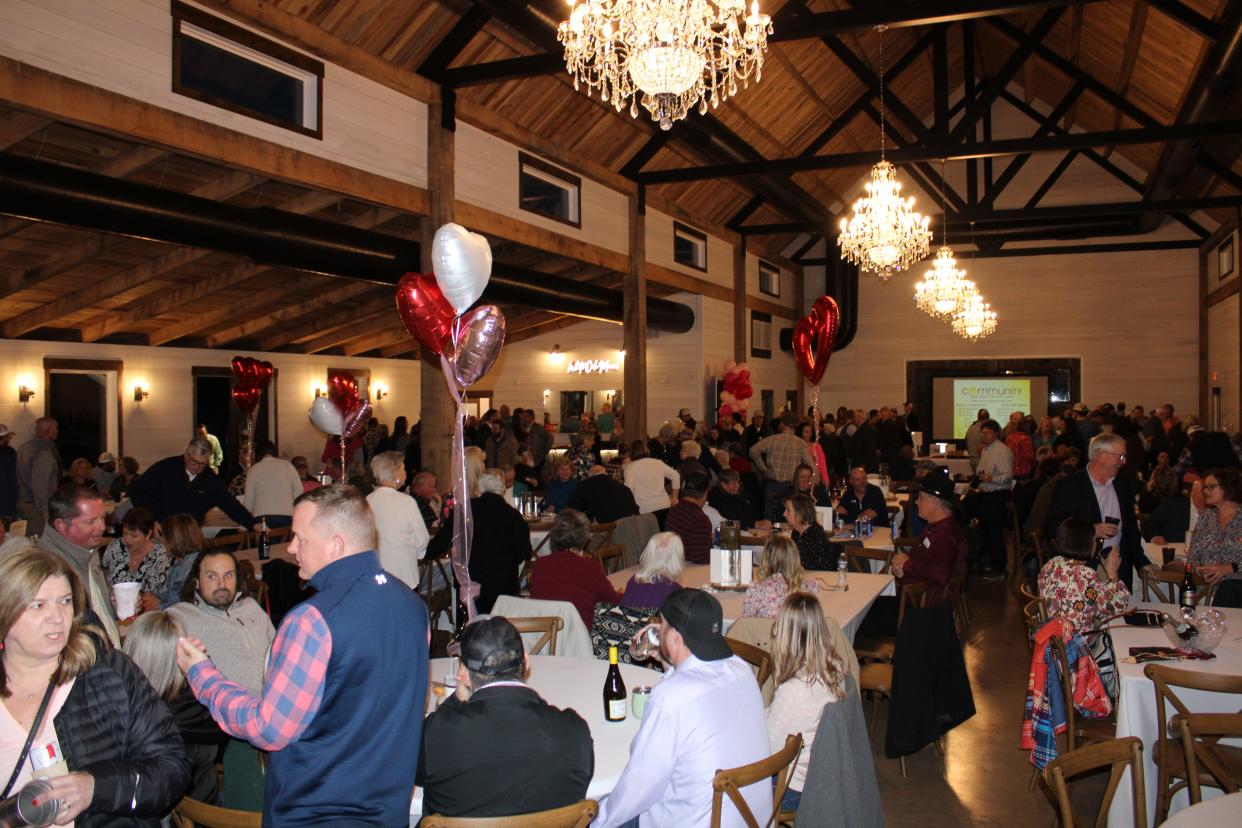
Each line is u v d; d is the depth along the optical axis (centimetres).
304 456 1586
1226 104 1032
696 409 1642
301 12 764
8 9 551
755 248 1894
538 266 1427
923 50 1570
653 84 528
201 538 514
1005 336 2055
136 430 1316
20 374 1173
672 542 480
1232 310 1656
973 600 903
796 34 826
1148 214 1791
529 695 246
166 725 226
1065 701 431
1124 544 549
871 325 2136
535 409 1823
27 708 211
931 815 438
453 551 462
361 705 218
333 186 802
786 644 348
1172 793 371
